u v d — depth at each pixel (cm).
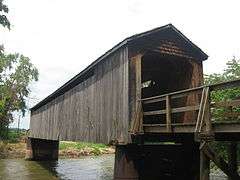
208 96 729
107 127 1220
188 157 1165
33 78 4575
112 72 1216
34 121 2764
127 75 1093
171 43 1192
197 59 1242
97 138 1305
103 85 1291
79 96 1580
